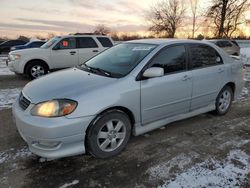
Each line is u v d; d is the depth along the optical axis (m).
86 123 2.95
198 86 4.16
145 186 2.73
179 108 3.99
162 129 4.20
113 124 3.26
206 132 4.11
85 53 9.51
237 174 2.96
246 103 5.81
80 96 2.93
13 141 3.70
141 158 3.29
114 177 2.88
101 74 3.50
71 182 2.78
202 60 4.29
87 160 3.21
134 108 3.36
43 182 2.78
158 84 3.56
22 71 8.71
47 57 8.88
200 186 2.74
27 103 3.07
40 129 2.78
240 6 36.09
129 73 3.38
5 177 2.85
